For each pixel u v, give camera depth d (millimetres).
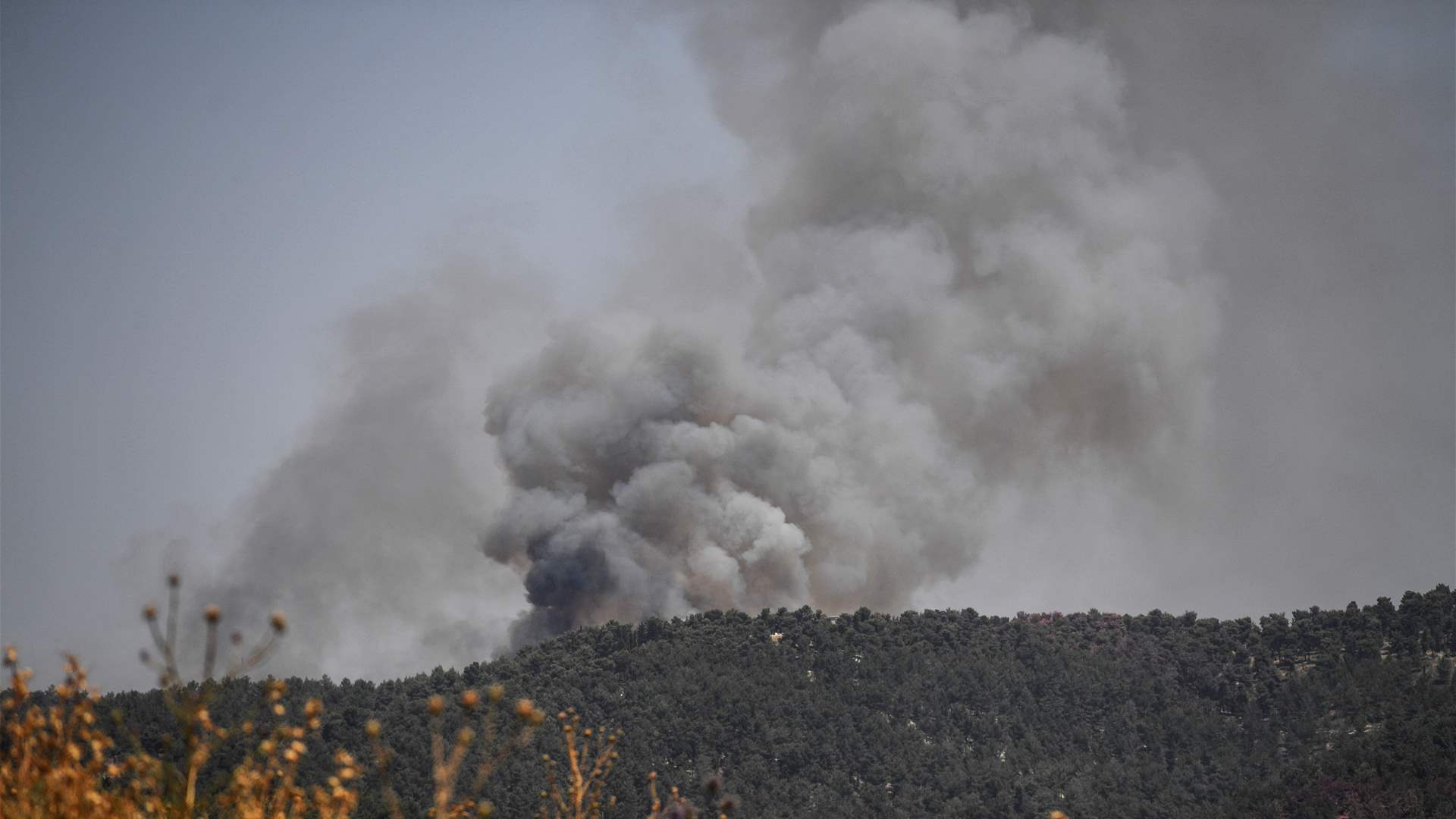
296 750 55219
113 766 54719
